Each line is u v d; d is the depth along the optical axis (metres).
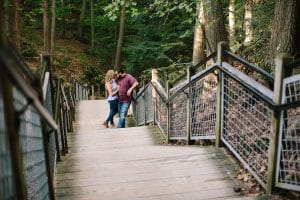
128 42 25.03
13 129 2.04
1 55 1.72
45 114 2.10
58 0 25.47
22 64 2.36
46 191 3.73
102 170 5.26
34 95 1.96
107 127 10.81
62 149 6.12
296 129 3.65
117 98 10.52
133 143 7.30
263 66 6.49
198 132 6.27
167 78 12.34
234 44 8.88
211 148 5.74
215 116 5.73
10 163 2.05
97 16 25.52
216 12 8.65
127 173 5.08
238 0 10.51
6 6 9.60
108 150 6.39
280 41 5.96
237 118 4.96
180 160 5.42
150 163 5.42
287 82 3.64
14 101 2.30
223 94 5.38
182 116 6.76
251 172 4.44
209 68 5.49
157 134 8.02
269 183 3.98
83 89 19.88
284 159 3.81
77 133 8.26
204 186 4.46
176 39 16.94
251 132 4.57
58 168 5.41
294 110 3.76
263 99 3.95
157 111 8.68
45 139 3.27
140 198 4.25
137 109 12.18
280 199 3.82
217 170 4.93
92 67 24.23
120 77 10.13
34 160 3.20
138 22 19.45
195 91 6.31
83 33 28.12
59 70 21.69
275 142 3.84
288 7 5.86
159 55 17.80
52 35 20.59
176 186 4.52
